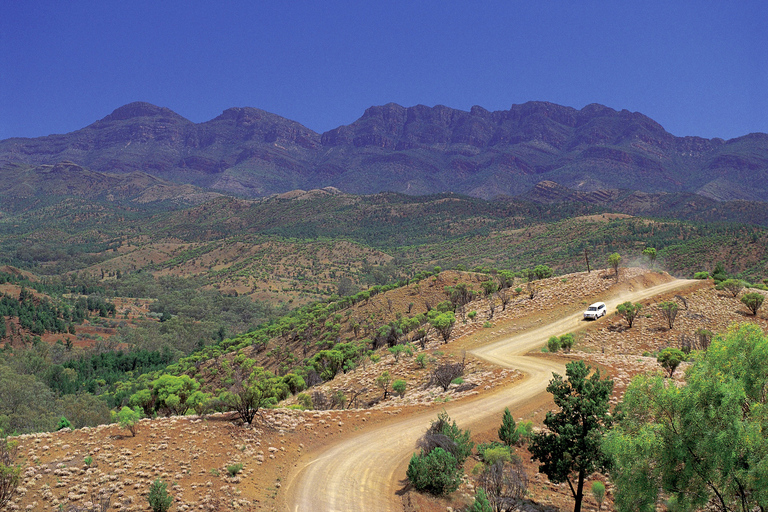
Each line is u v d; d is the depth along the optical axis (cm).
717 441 1492
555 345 4416
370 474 2173
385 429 2780
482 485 2006
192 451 2083
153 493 1634
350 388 4488
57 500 1627
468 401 3253
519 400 3159
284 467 2156
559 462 1866
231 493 1820
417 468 2031
